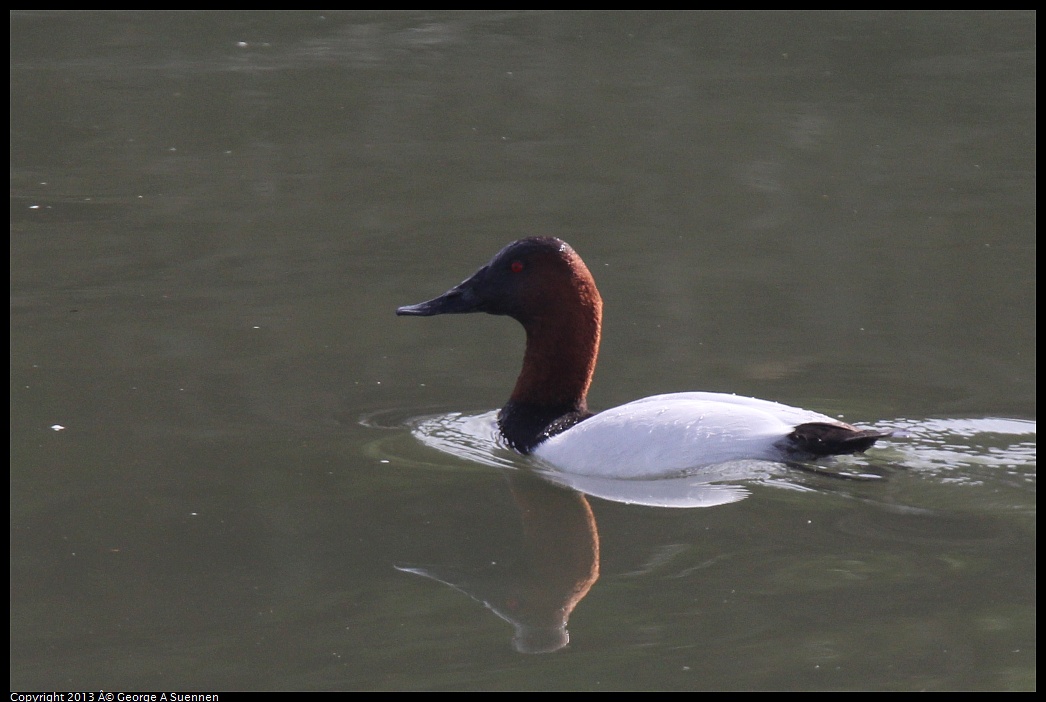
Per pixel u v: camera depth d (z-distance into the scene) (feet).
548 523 32.35
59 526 32.14
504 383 42.70
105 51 84.89
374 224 59.16
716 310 48.37
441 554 30.86
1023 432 36.58
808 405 39.73
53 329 46.91
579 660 26.27
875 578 28.71
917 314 47.52
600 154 68.23
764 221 58.44
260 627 27.58
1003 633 26.53
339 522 32.53
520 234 57.52
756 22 89.97
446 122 73.51
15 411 39.70
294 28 90.27
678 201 61.36
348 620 27.89
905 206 59.67
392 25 91.20
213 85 79.41
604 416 35.73
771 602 27.99
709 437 33.94
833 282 50.98
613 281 51.57
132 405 40.32
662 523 31.78
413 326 47.75
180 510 33.09
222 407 40.27
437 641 27.12
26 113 74.59
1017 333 45.47
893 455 34.63
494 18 92.43
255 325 47.60
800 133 70.33
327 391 41.70
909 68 80.84
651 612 27.89
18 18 90.58
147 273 53.11
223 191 63.62
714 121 72.74
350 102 76.74
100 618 27.89
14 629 27.50
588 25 90.48
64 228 58.54
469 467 35.99
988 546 29.84
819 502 32.19
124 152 69.26
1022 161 65.31
